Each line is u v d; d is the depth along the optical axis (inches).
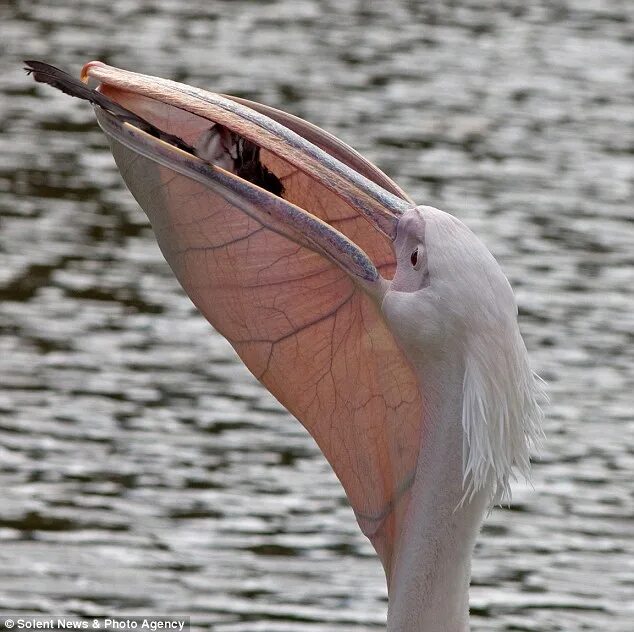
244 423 625.9
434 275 241.4
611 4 1881.2
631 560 516.1
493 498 245.3
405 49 1544.0
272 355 264.8
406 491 259.1
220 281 263.1
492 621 470.0
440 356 242.5
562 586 495.8
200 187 258.7
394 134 1189.7
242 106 260.7
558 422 632.4
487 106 1310.3
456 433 245.3
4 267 818.2
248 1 1764.3
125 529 523.5
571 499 563.2
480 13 1772.9
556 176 1085.8
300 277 259.6
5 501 540.1
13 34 1477.6
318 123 1205.1
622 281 838.5
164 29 1565.0
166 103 257.0
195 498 550.9
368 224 268.7
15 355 685.3
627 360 710.5
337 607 474.3
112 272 824.3
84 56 1396.4
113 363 684.1
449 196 1011.9
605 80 1444.4
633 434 623.8
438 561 250.5
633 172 1112.8
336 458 267.0
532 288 817.5
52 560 497.0
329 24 1658.5
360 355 260.1
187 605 470.9
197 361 695.7
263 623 459.5
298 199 271.1
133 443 597.0
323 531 530.6
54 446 589.3
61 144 1119.6
